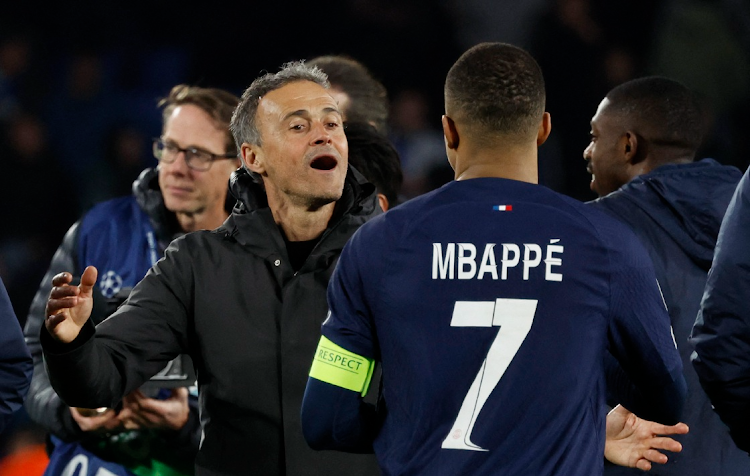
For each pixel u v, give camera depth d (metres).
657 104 11.17
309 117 9.02
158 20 29.42
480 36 29.31
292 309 9.07
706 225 10.27
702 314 8.64
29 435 21.05
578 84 26.84
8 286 25.61
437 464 7.16
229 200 11.93
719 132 25.94
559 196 7.52
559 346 7.20
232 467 9.05
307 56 29.66
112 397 8.60
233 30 29.64
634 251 7.43
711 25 26.28
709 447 10.26
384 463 7.39
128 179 27.67
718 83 26.19
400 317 7.34
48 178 26.89
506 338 7.21
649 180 10.62
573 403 7.19
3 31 28.31
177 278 9.14
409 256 7.39
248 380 9.01
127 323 8.82
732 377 8.48
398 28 29.22
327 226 9.39
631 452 9.05
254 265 9.19
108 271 11.36
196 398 11.21
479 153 7.66
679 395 7.72
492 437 7.13
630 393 7.93
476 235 7.36
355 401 7.61
